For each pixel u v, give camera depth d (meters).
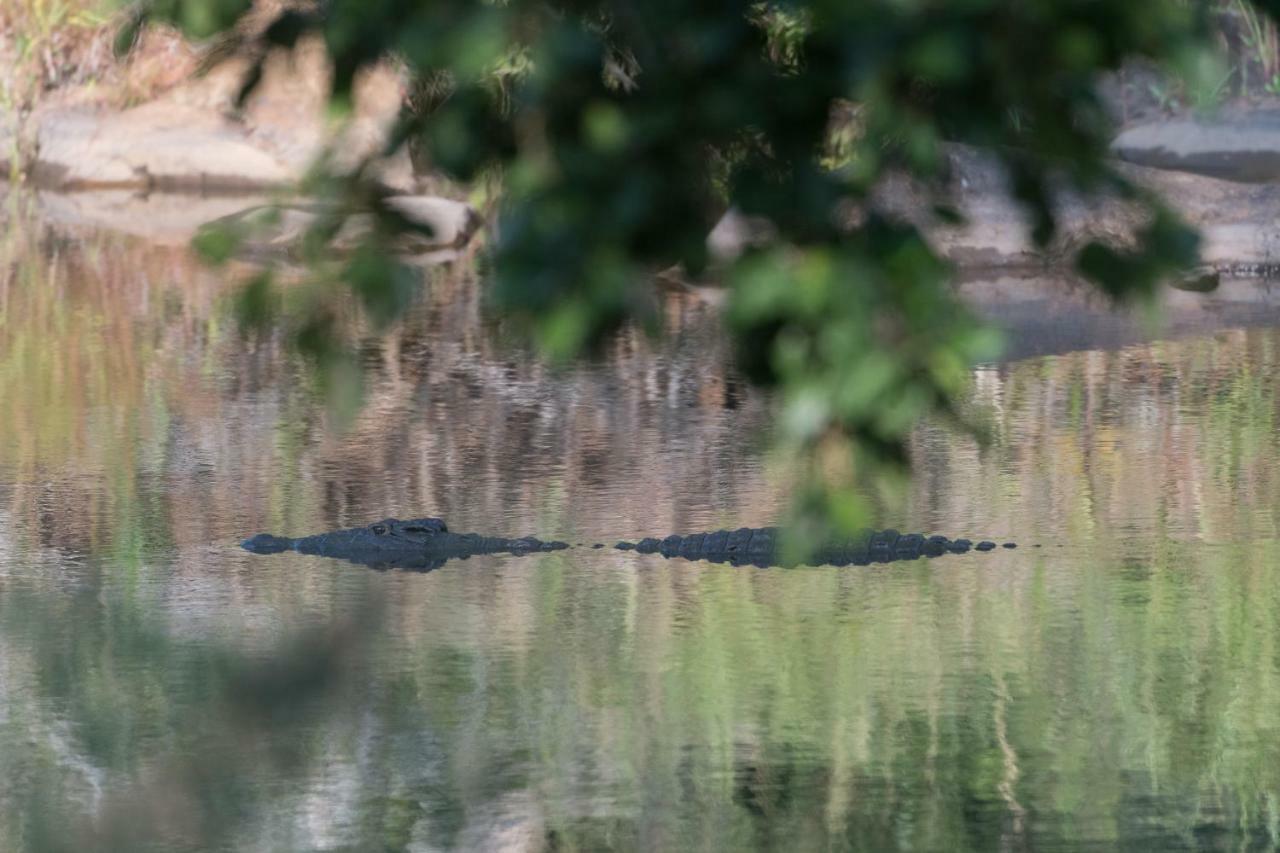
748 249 8.04
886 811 17.72
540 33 8.08
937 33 7.47
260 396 42.75
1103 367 45.44
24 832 17.30
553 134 8.18
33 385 44.22
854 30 7.55
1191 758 19.16
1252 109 76.88
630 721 20.48
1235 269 62.19
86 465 35.41
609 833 17.23
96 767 19.03
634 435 38.41
